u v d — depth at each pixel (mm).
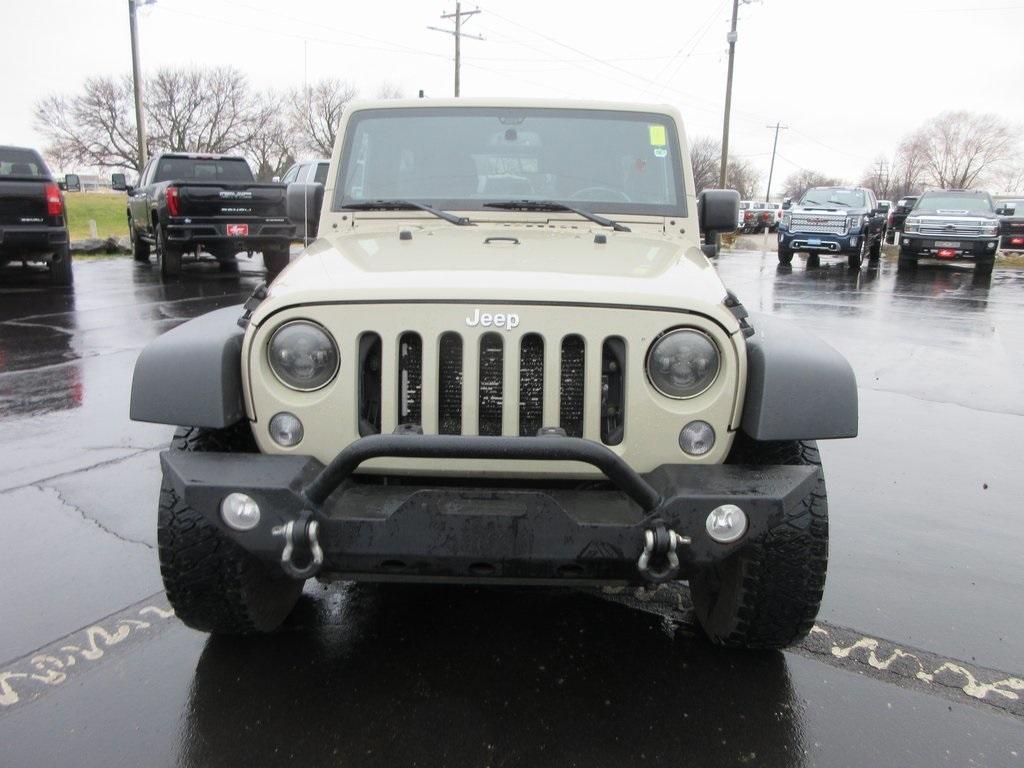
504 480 2539
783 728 2586
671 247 3246
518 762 2402
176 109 58656
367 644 3016
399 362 2463
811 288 15000
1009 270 21094
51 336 8570
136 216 15297
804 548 2615
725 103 34656
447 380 2486
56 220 11570
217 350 2443
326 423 2453
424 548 2268
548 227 3518
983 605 3398
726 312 2473
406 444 2172
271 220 12523
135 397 2445
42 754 2422
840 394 2410
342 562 2309
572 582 2418
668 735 2537
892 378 7637
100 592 3375
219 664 2879
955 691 2805
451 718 2596
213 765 2381
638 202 3672
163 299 11102
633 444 2434
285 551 2246
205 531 2652
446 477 2527
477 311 2410
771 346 2492
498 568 2305
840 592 3484
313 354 2441
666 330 2424
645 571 2242
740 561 2701
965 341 9578
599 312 2410
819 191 20469
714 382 2449
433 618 3207
